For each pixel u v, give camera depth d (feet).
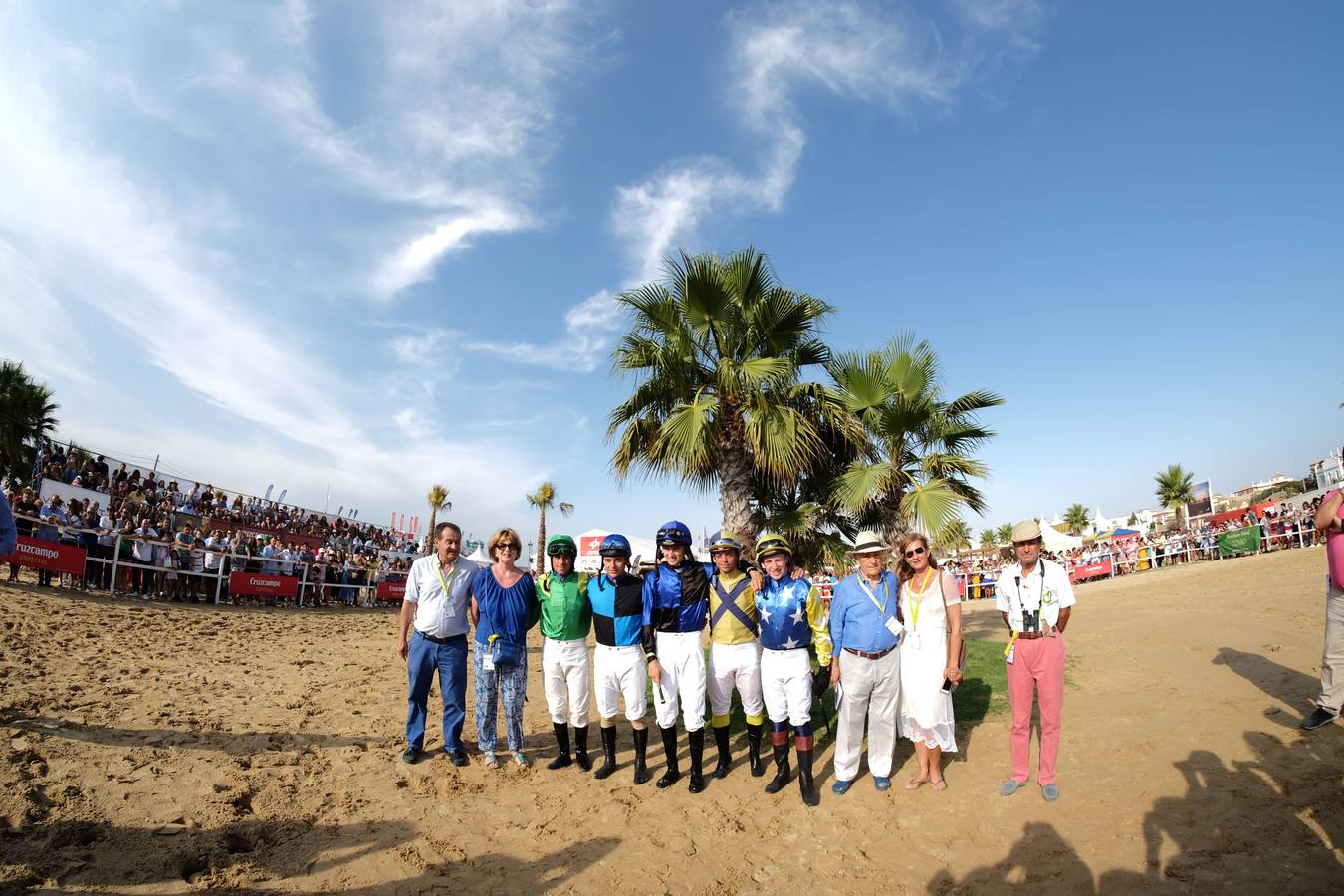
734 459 27.12
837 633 16.51
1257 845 12.00
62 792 13.52
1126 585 59.57
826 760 18.81
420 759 18.34
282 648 34.55
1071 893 11.56
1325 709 16.01
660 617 17.33
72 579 42.86
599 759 19.39
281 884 11.83
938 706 15.96
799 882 12.68
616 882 12.65
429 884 12.28
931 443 31.86
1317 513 16.46
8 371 69.10
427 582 18.33
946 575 16.29
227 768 16.11
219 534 62.03
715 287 26.78
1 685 19.90
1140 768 15.55
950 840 13.74
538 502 138.31
